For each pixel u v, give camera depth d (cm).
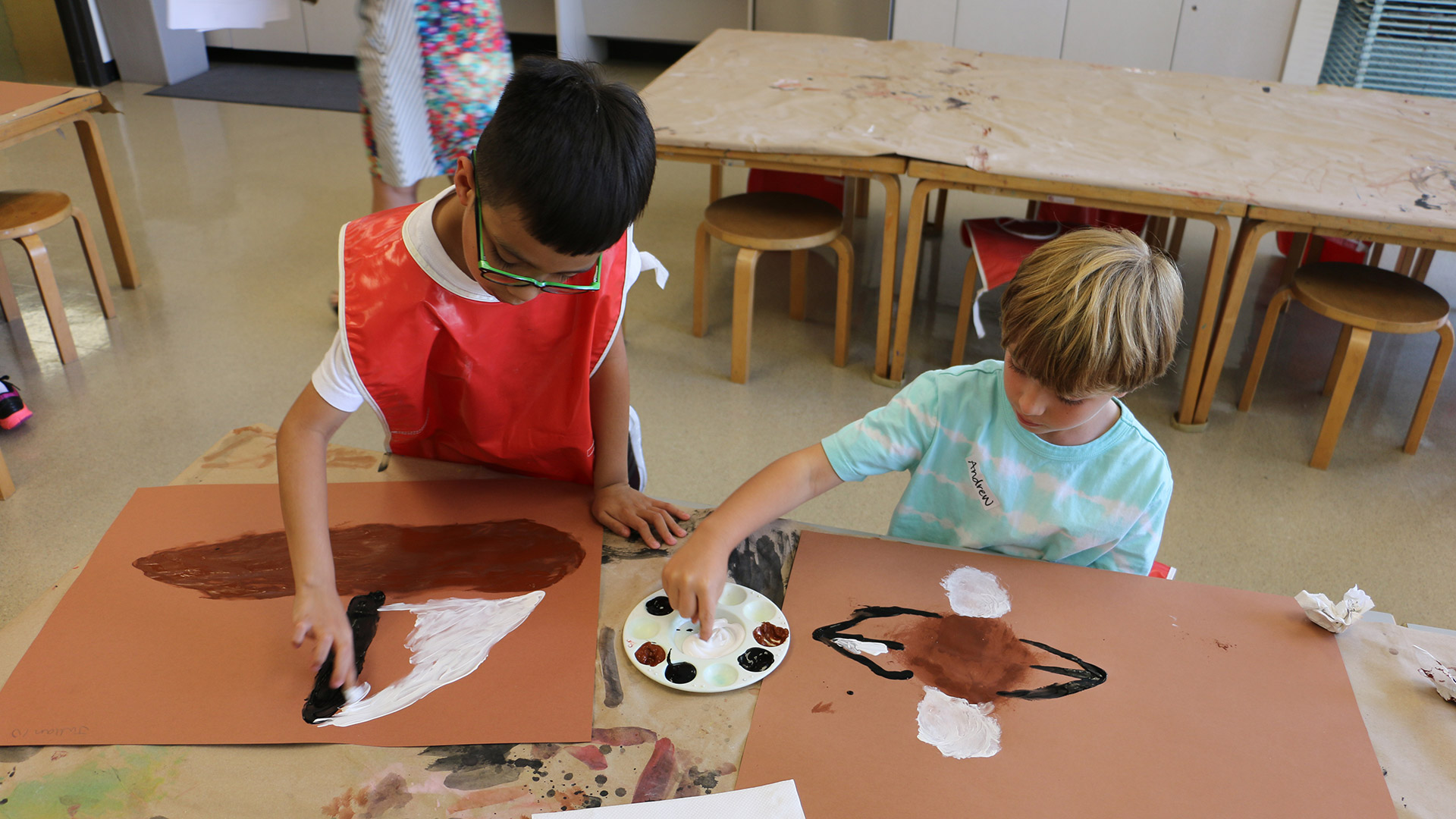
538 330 100
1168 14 409
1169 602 91
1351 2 389
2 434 222
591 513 102
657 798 71
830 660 83
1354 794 72
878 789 71
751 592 90
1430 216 190
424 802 70
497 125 71
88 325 271
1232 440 237
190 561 92
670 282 310
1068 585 93
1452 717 79
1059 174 206
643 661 82
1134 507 100
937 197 386
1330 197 197
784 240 238
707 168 409
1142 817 70
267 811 69
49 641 82
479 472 108
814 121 233
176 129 427
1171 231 342
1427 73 388
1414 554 199
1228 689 81
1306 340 284
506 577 92
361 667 81
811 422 240
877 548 96
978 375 103
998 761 74
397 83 239
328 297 291
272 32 525
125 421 229
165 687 78
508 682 80
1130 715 78
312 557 87
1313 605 88
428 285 91
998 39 437
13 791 70
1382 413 249
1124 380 84
